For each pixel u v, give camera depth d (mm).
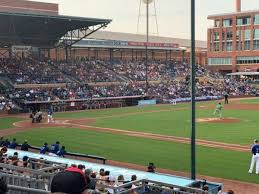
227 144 36625
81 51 106438
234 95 100188
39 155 21531
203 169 27469
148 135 42281
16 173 12570
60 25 80750
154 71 104000
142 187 11938
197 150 33906
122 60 107375
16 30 80250
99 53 110188
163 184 11703
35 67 85000
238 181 24688
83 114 65000
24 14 69000
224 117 57188
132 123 52219
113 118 58500
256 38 123125
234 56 128000
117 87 86875
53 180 3809
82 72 89562
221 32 131250
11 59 85438
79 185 3750
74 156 28938
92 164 19719
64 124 52094
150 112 66812
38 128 48344
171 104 83562
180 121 53594
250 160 30172
